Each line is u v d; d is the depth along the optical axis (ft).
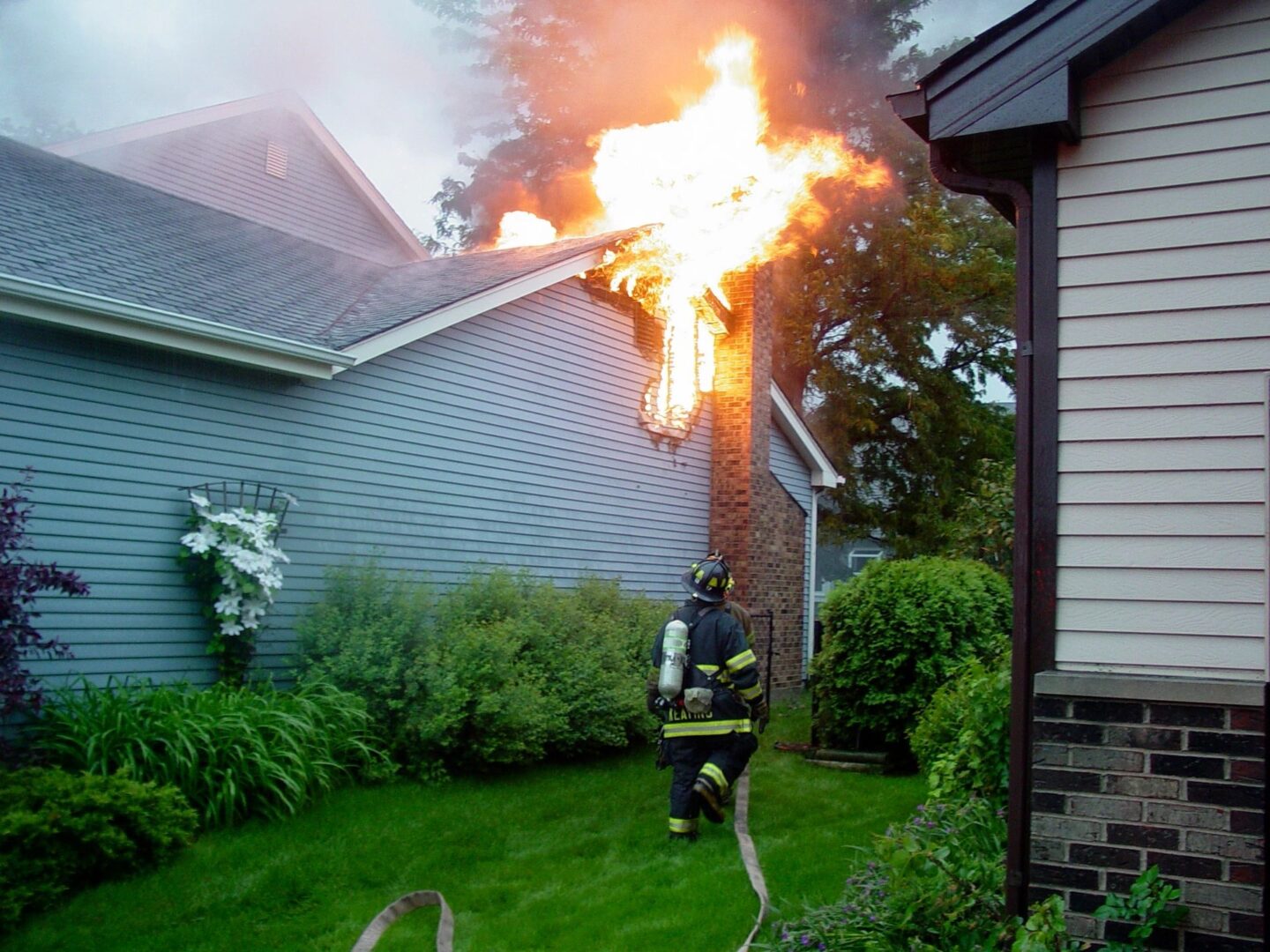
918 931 14.01
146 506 24.85
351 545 29.48
